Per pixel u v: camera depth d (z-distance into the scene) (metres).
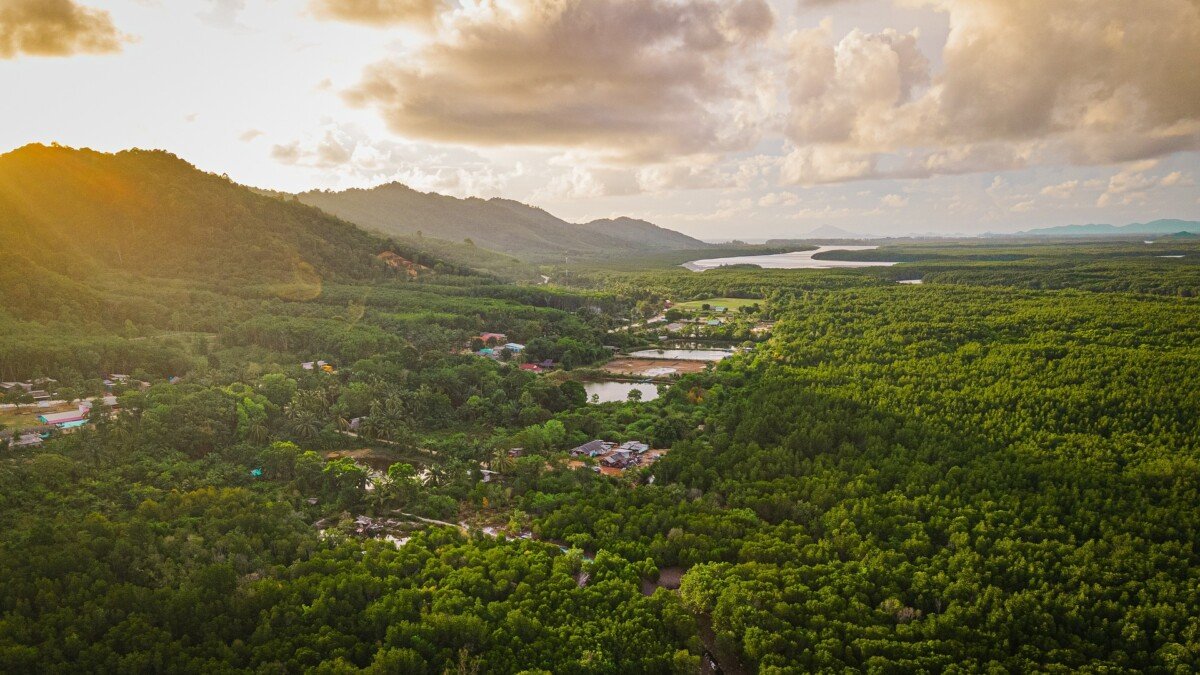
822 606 112.94
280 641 104.94
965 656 102.81
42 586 108.62
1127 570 120.00
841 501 146.88
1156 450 162.62
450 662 102.31
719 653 112.50
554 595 116.12
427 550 130.62
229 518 137.25
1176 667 98.88
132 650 100.25
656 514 144.00
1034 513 139.00
